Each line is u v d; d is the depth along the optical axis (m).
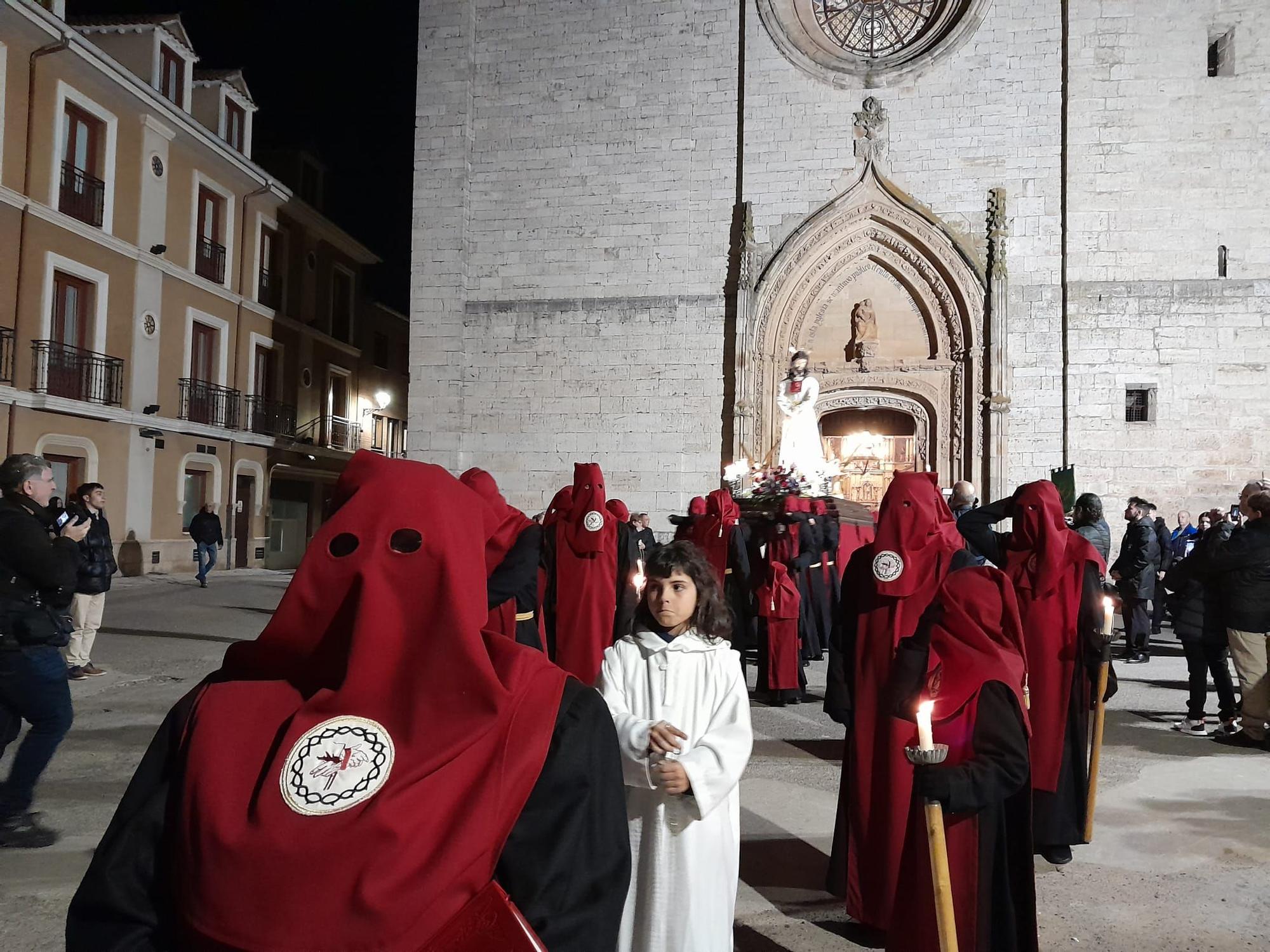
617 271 19.41
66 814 5.63
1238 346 17.08
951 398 18.08
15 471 4.92
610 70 19.61
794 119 18.73
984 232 17.92
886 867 3.94
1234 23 17.39
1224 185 17.30
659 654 3.05
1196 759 7.15
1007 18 18.05
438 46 20.17
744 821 5.68
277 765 1.35
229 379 26.77
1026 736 2.90
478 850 1.34
